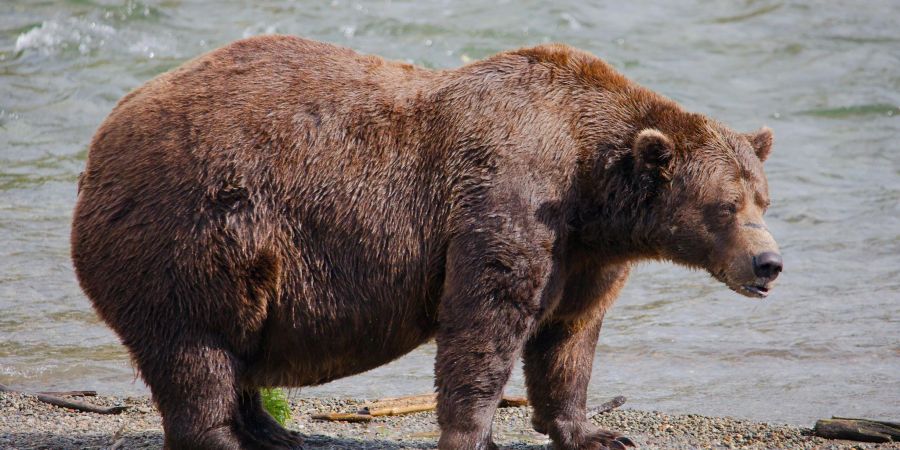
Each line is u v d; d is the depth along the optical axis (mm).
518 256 19625
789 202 45281
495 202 19734
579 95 20953
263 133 19812
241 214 19469
